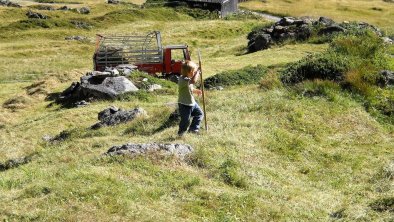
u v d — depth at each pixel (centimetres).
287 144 1480
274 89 2083
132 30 7938
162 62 3788
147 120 1864
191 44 6831
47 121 2455
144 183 1089
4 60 5619
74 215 892
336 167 1375
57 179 1116
